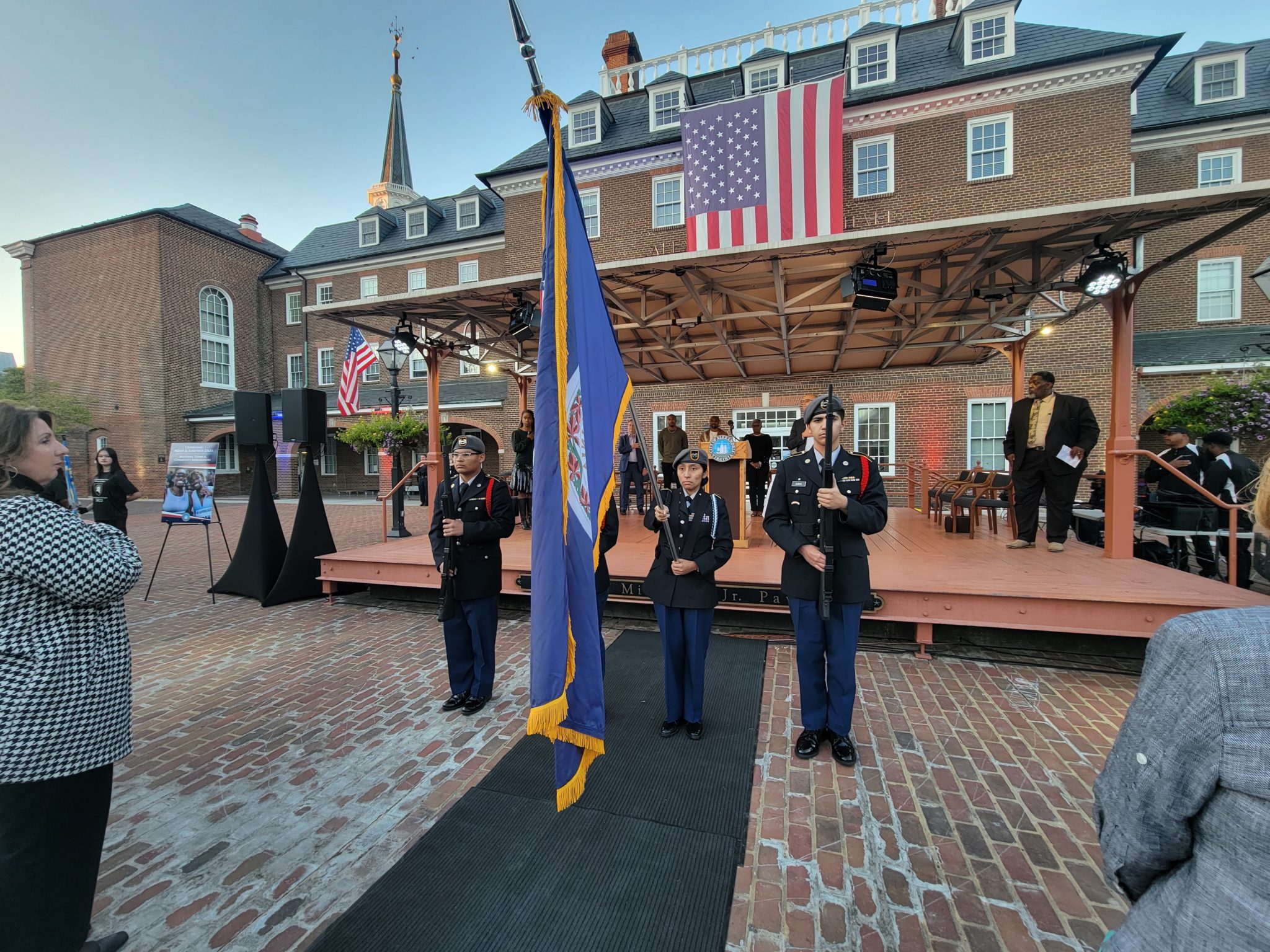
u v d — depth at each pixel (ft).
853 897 6.47
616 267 15.48
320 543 21.24
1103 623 13.00
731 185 25.27
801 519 9.39
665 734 10.19
